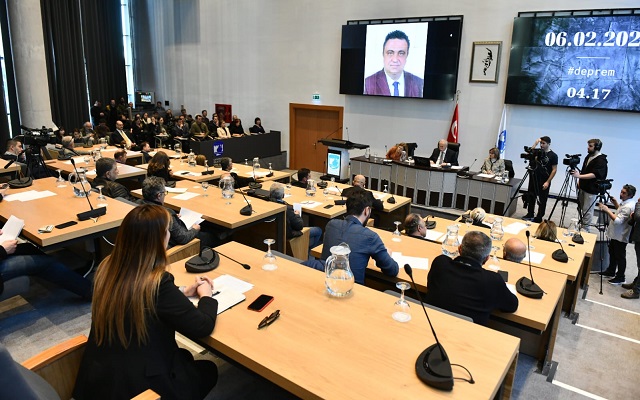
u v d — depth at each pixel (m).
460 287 2.39
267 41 11.37
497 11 8.20
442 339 1.84
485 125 8.67
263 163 11.26
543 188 6.66
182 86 13.55
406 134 9.67
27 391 1.19
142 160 7.39
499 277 2.40
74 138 9.17
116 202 3.90
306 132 11.30
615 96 7.24
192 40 12.91
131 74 15.13
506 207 6.87
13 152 6.36
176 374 1.73
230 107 12.51
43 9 12.59
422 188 7.56
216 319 1.90
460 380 1.58
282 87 11.36
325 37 10.37
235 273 2.38
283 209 4.34
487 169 7.65
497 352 1.77
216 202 4.47
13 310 3.37
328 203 4.98
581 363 3.23
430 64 8.84
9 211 3.58
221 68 12.45
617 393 2.90
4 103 11.78
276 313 1.96
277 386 1.72
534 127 8.20
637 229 4.45
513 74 8.05
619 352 3.41
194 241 3.48
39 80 10.30
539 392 2.85
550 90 7.76
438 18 8.72
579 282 3.82
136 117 12.39
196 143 9.88
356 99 10.20
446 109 9.07
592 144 6.06
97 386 1.63
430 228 4.06
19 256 3.10
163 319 1.68
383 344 1.79
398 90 9.32
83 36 13.72
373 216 5.85
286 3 10.82
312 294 2.18
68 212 3.59
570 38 7.43
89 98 14.18
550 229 3.88
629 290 4.45
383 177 8.27
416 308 2.10
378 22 9.45
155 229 1.67
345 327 1.90
